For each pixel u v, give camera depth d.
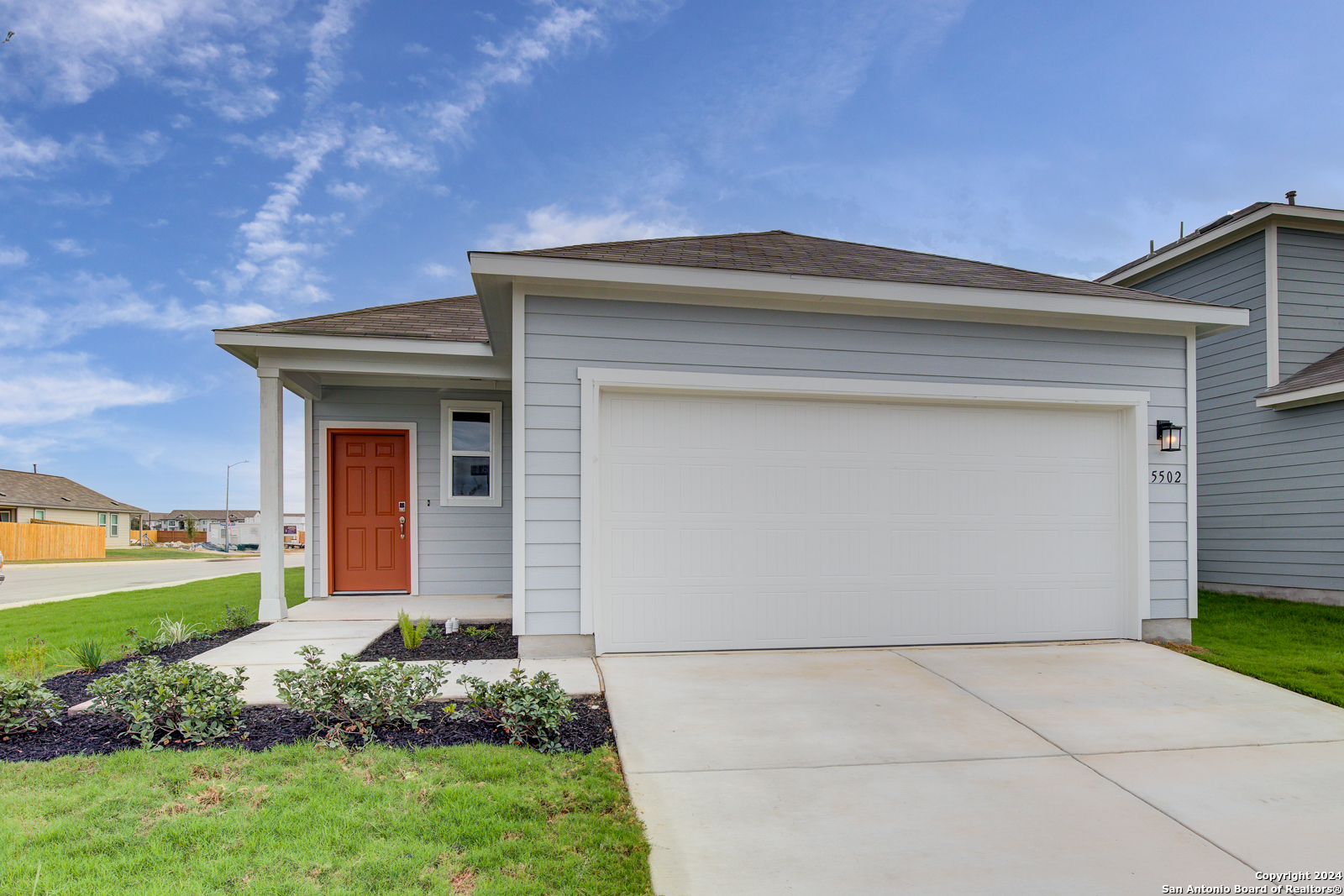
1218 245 10.55
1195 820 3.03
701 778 3.34
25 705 3.56
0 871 2.26
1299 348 9.80
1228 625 7.43
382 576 8.92
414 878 2.34
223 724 3.57
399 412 8.89
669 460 5.73
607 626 5.61
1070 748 3.81
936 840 2.81
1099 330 6.39
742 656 5.61
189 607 8.48
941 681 5.00
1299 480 9.33
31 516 35.06
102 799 2.79
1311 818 3.06
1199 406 10.84
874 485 6.05
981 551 6.22
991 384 6.16
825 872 2.55
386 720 3.66
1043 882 2.52
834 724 4.10
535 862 2.47
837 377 5.88
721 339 5.71
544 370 5.45
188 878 2.27
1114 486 6.51
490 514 9.02
